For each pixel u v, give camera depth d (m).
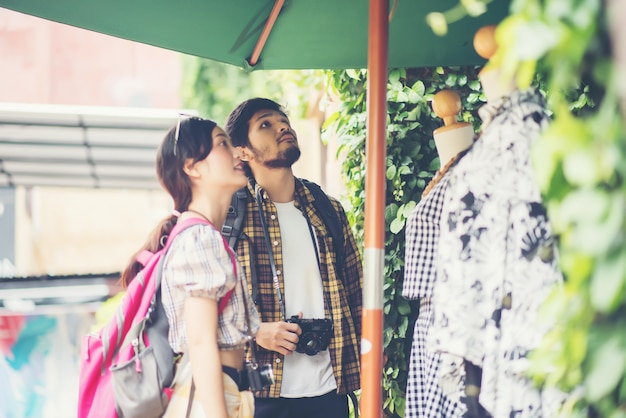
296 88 9.37
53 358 8.09
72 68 15.20
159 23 3.79
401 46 4.18
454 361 2.57
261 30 3.95
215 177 2.94
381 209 2.60
